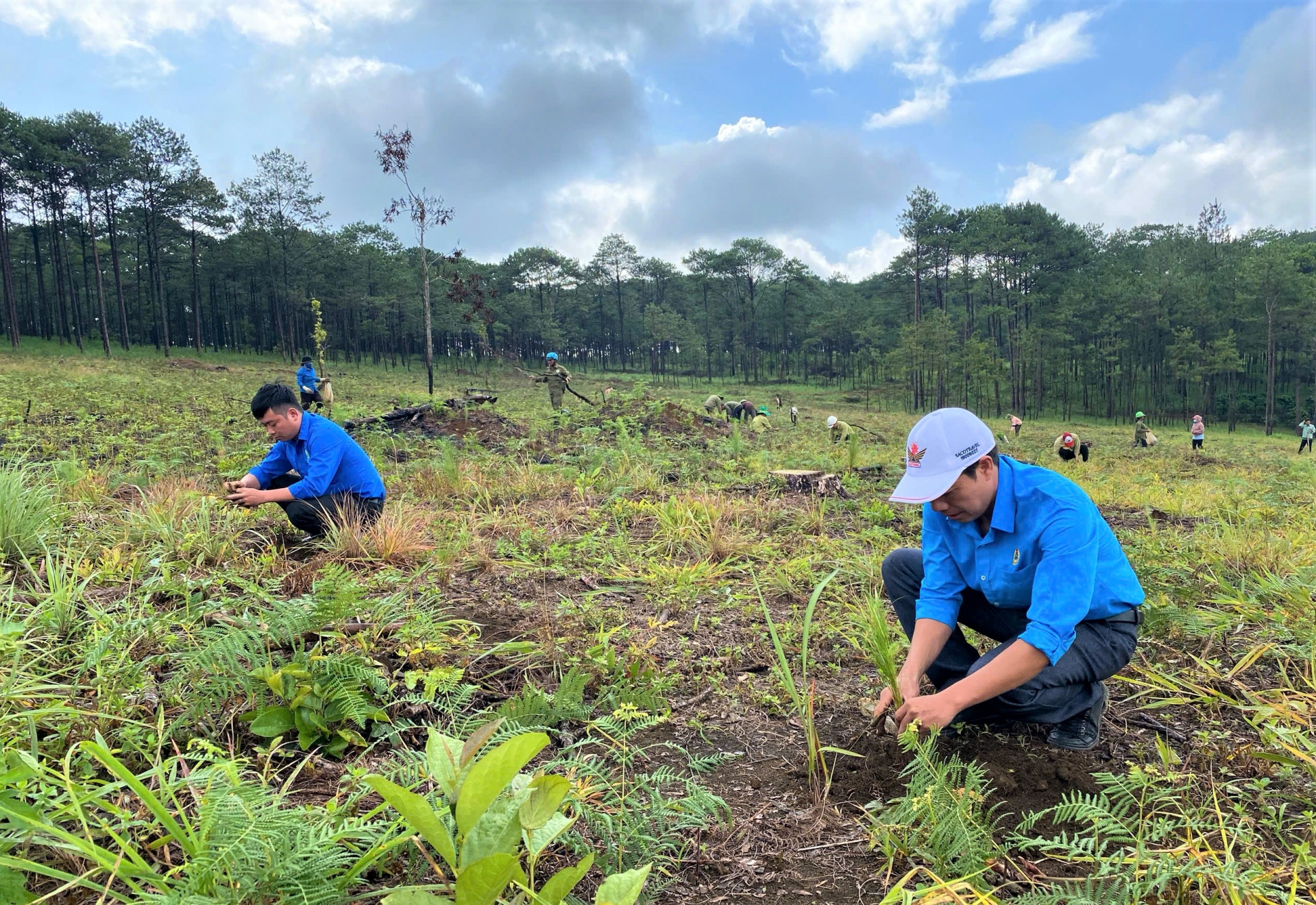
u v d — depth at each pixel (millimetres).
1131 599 2225
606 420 11711
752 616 3658
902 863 1832
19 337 44438
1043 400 63031
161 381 24312
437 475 6586
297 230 56594
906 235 70375
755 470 8305
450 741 1316
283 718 2113
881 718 2430
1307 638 3105
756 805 2082
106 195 48750
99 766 1852
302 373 12711
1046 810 1861
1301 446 25891
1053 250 71375
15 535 3533
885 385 66625
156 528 3924
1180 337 52969
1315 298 48438
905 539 5516
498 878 1144
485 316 24281
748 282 88750
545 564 4340
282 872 1320
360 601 2922
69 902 1387
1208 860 1725
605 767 2178
